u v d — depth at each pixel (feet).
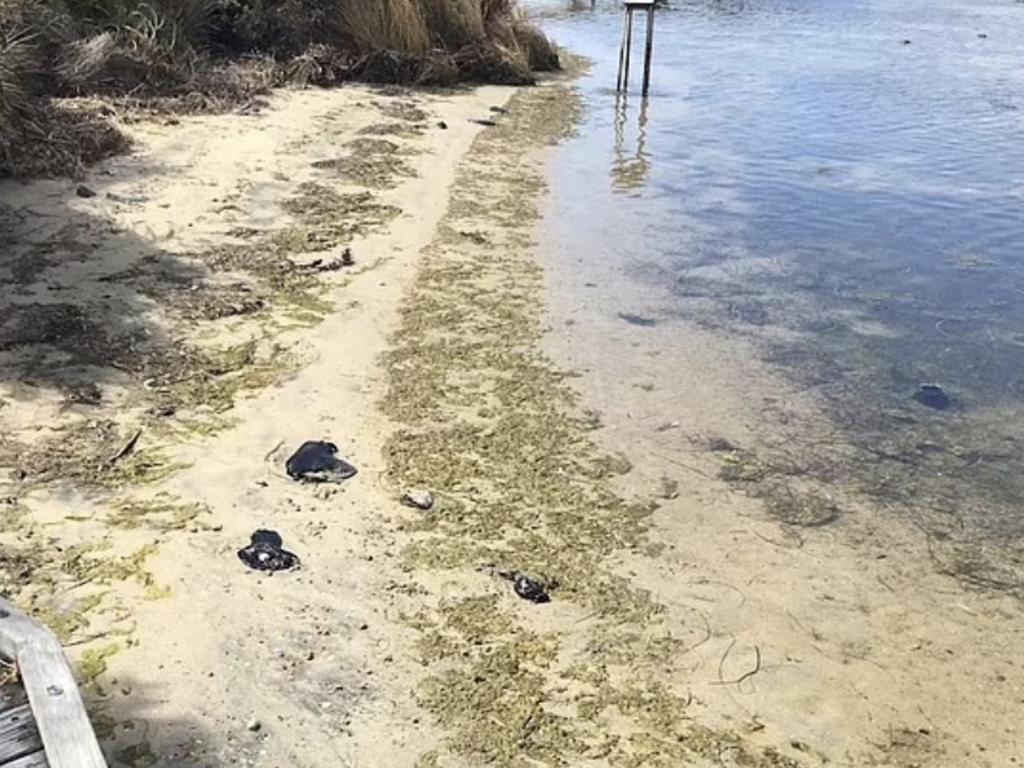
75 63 36.22
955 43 70.95
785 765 11.76
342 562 14.57
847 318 24.88
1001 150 41.98
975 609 14.90
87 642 12.60
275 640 12.95
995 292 26.96
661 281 26.35
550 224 29.94
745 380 21.35
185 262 24.40
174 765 10.98
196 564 14.19
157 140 33.14
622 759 11.62
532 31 54.49
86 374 19.02
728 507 16.90
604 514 16.35
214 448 17.12
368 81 46.52
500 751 11.57
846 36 72.33
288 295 23.29
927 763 12.00
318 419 18.31
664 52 62.90
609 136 41.16
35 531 14.56
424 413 18.88
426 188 31.99
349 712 11.95
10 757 9.27
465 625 13.55
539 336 22.48
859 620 14.44
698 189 34.68
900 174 37.88
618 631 13.73
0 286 22.00
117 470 16.22
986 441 19.63
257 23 46.19
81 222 25.88
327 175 32.07
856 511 17.12
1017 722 12.76
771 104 49.14
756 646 13.70
